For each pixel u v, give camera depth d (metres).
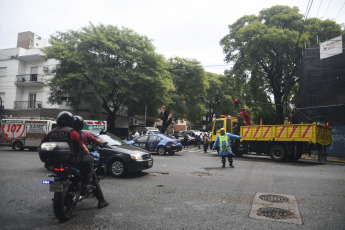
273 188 6.51
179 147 17.72
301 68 23.66
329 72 20.77
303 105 22.94
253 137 15.16
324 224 3.91
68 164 4.01
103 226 3.76
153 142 17.34
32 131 18.58
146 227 3.73
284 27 26.64
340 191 6.23
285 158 13.91
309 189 6.43
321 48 21.55
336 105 19.83
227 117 18.64
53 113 29.19
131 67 25.03
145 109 31.83
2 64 32.31
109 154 8.09
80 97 24.62
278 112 29.45
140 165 8.02
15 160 11.85
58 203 3.76
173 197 5.48
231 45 28.98
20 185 6.47
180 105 34.47
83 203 4.96
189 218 4.14
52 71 25.44
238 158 15.65
